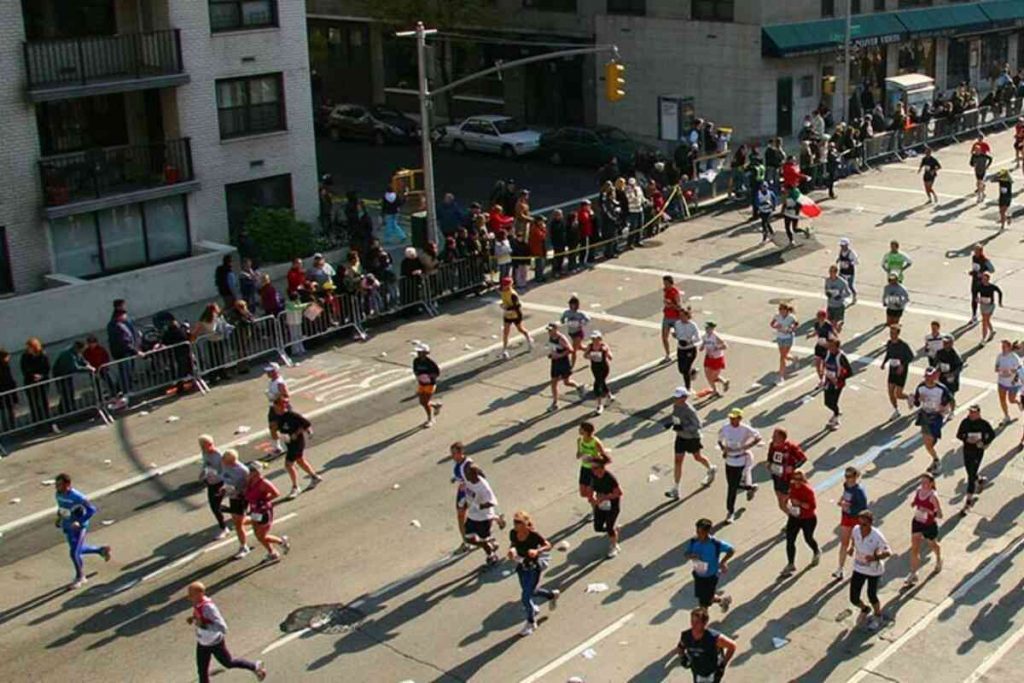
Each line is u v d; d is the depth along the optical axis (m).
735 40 61.34
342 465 29.84
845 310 38.81
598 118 68.19
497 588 23.97
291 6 46.59
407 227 51.00
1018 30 77.25
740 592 23.38
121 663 22.14
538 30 69.69
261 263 44.91
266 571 25.08
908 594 23.06
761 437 30.06
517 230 43.69
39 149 40.91
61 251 41.88
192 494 28.92
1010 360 29.62
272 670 21.56
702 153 56.94
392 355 37.19
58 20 42.75
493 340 38.03
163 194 43.56
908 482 27.48
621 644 21.84
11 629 23.48
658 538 25.55
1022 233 46.88
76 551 24.86
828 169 53.62
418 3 67.94
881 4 67.38
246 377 36.09
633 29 65.25
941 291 40.53
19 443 32.12
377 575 24.69
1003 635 21.64
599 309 40.28
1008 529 25.31
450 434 31.28
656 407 32.28
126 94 44.88
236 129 46.12
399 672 21.34
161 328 36.56
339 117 69.50
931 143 63.12
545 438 30.67
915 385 32.84
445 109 74.62
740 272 43.59
